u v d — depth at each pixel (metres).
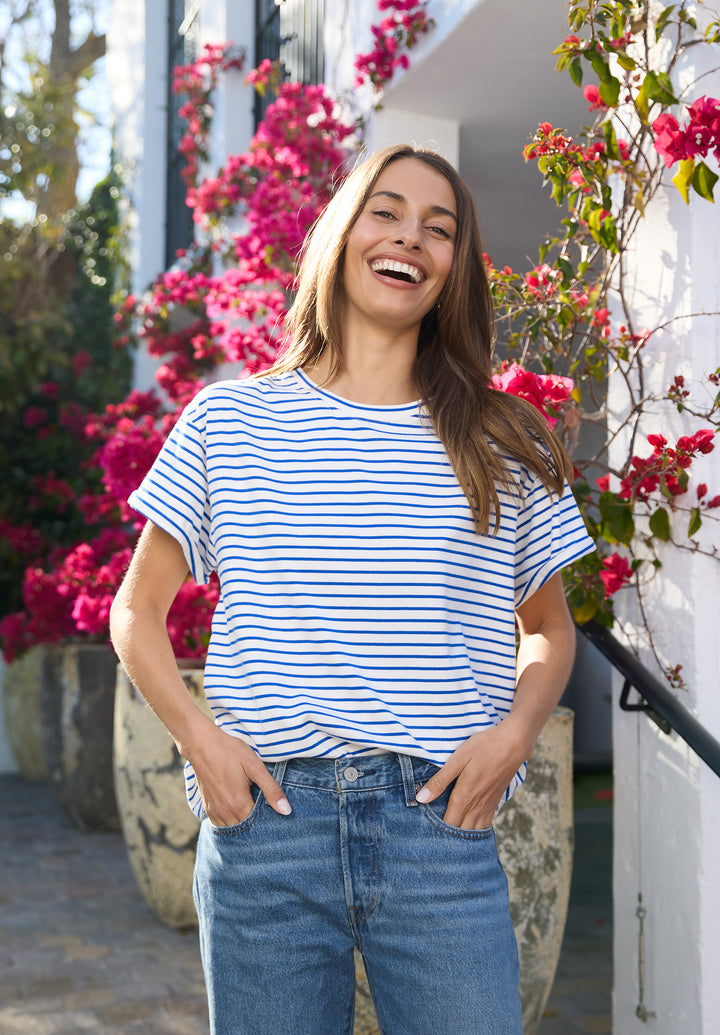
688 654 2.19
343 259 1.68
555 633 1.66
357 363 1.68
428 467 1.52
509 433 1.59
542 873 2.51
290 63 5.11
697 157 2.27
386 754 1.39
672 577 2.25
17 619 6.28
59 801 5.50
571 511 1.63
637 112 2.24
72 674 5.23
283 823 1.38
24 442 7.32
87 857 4.87
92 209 7.83
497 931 1.39
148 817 3.65
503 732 1.44
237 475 1.50
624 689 2.34
